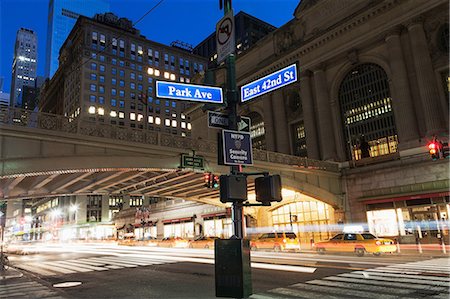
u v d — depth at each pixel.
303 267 16.83
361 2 43.38
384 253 24.61
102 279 15.30
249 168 31.12
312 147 45.47
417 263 17.56
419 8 37.50
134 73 104.44
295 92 50.75
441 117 35.50
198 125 66.88
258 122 56.78
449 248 27.14
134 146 23.94
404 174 35.12
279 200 7.00
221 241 6.82
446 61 35.94
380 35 40.59
